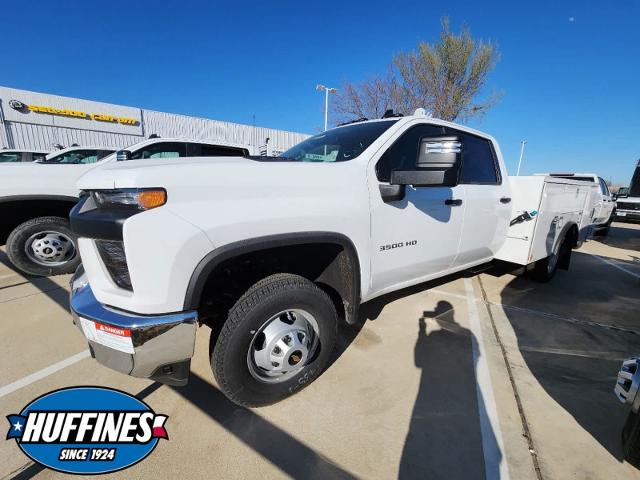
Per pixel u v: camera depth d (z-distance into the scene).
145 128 21.16
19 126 17.39
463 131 3.24
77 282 1.93
